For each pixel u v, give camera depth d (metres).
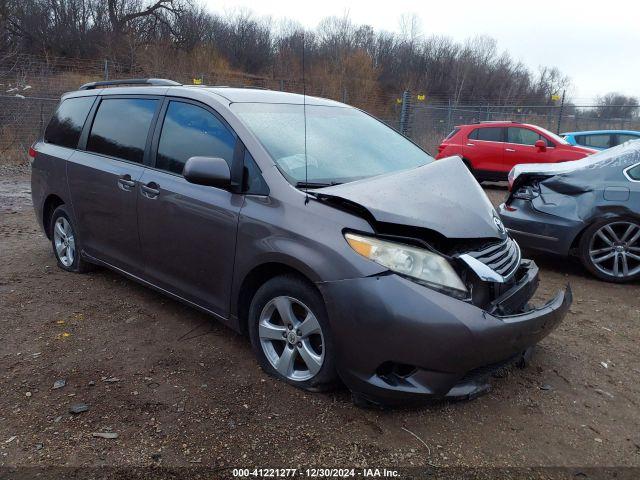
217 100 3.60
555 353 3.74
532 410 3.01
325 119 3.90
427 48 40.09
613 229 5.25
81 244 4.73
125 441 2.63
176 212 3.59
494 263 2.90
